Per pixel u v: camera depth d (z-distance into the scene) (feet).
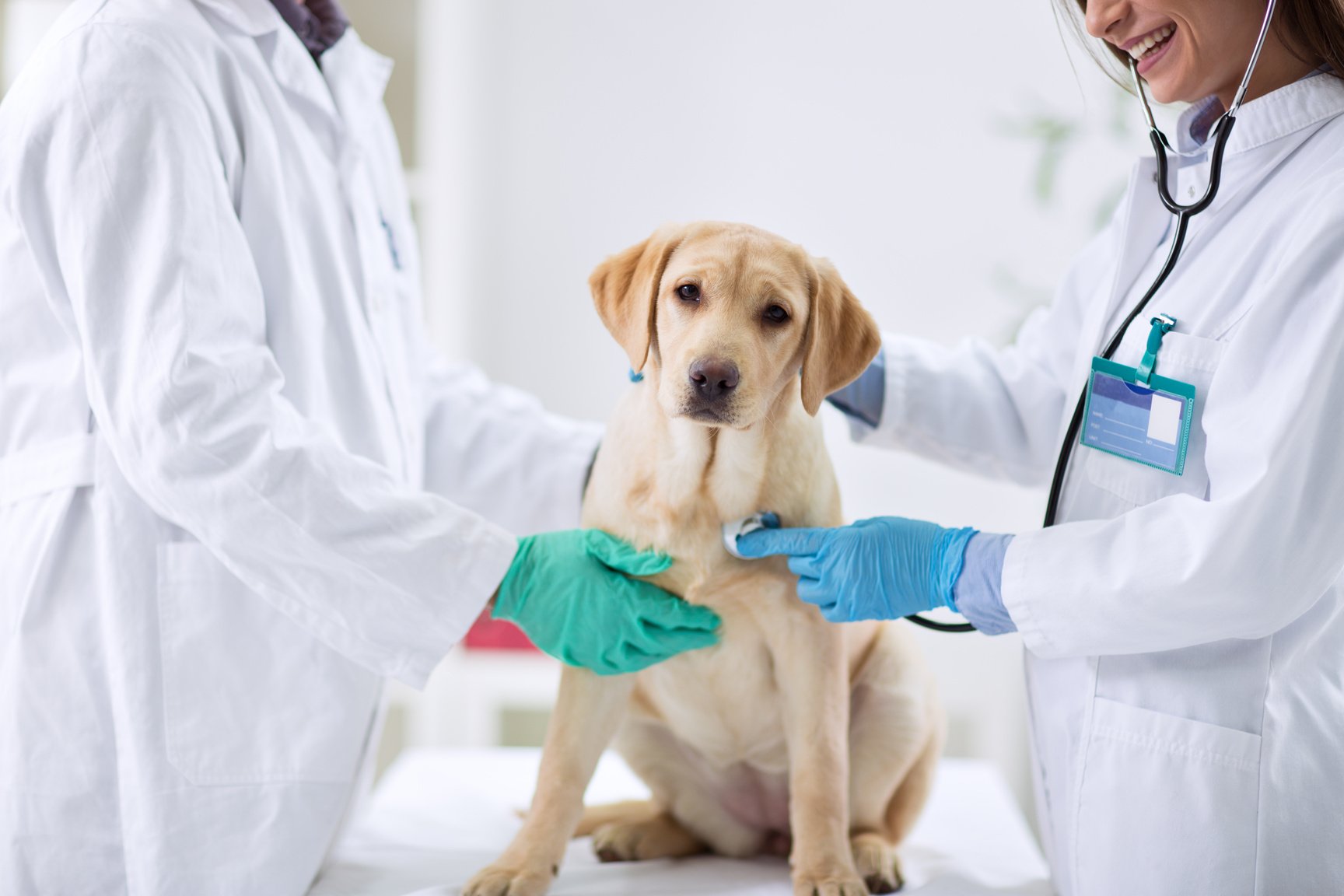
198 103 4.26
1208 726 3.83
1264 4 4.07
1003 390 5.49
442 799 6.00
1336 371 3.49
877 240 9.83
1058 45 9.50
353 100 5.21
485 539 4.44
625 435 4.70
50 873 4.25
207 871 4.21
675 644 4.62
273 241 4.51
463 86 9.76
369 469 4.34
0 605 4.46
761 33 9.73
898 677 5.13
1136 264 4.54
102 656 4.32
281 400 4.27
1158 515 3.79
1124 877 3.91
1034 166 9.64
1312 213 3.69
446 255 9.76
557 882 4.64
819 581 4.38
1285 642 3.88
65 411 4.39
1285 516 3.50
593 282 4.86
